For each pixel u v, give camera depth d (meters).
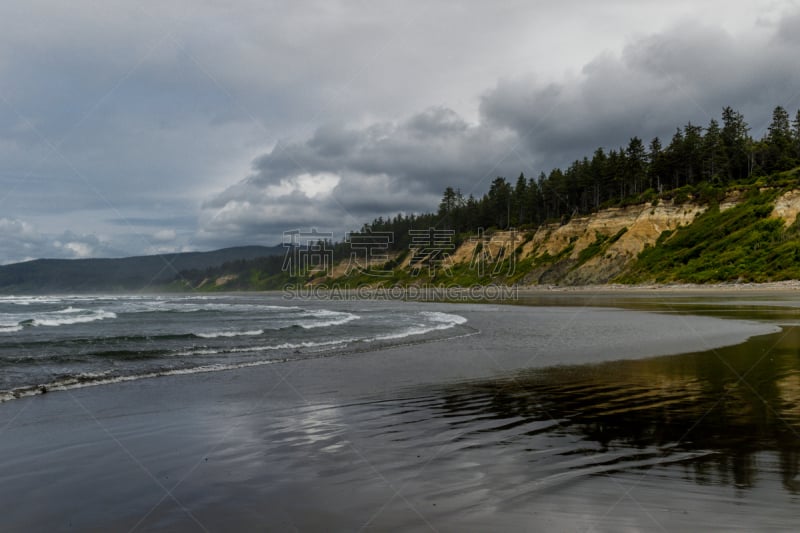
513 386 11.07
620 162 120.25
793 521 4.44
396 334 23.41
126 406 9.44
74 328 27.17
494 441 7.07
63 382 11.64
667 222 95.12
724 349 16.69
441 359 15.44
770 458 6.14
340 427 7.92
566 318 33.22
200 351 17.08
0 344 18.11
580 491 5.18
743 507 4.73
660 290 75.12
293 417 8.58
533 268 109.19
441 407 9.23
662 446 6.69
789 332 21.42
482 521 4.49
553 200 135.00
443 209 169.50
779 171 97.31
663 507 4.75
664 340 19.72
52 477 5.76
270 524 4.48
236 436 7.46
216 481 5.60
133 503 5.00
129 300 92.81
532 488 5.29
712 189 93.94
